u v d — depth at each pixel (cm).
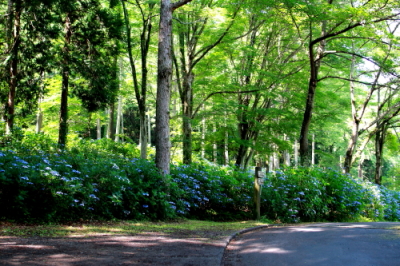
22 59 1299
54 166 643
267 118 1875
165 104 908
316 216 1008
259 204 921
